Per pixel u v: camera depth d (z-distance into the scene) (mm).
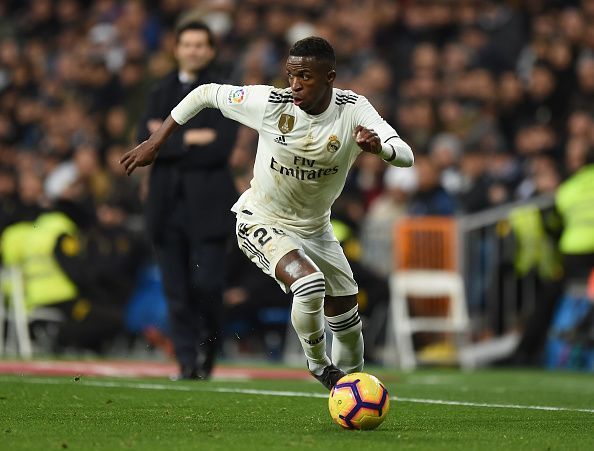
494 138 52031
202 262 32938
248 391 29000
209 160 32875
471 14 58219
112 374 35844
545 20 54062
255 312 46719
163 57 61031
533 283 47000
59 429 20266
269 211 23016
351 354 23891
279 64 60500
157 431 20109
